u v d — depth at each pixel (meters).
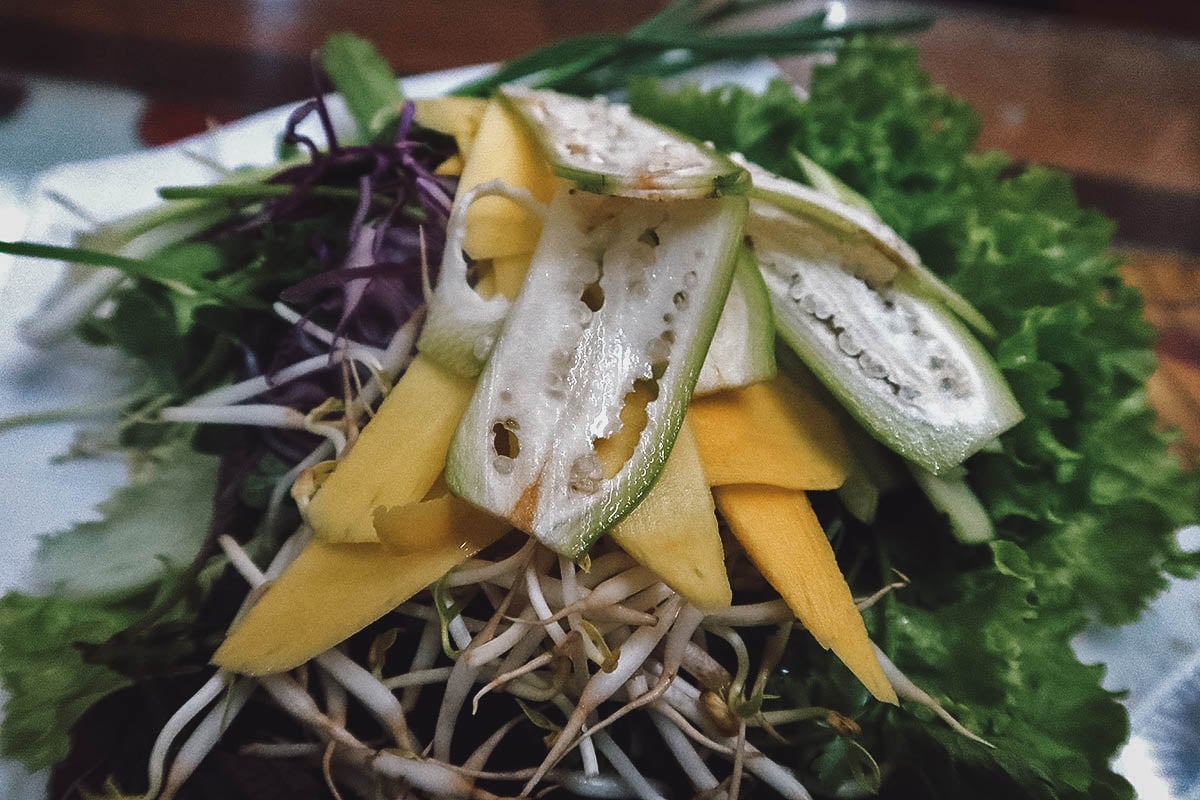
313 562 0.16
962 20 0.36
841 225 0.18
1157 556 0.18
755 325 0.17
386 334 0.19
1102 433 0.19
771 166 0.23
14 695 0.16
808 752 0.17
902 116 0.23
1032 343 0.19
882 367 0.18
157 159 0.25
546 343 0.16
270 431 0.19
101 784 0.16
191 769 0.16
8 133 0.28
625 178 0.16
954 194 0.22
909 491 0.19
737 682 0.16
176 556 0.18
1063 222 0.21
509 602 0.16
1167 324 0.25
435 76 0.27
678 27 0.27
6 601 0.17
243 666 0.15
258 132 0.26
